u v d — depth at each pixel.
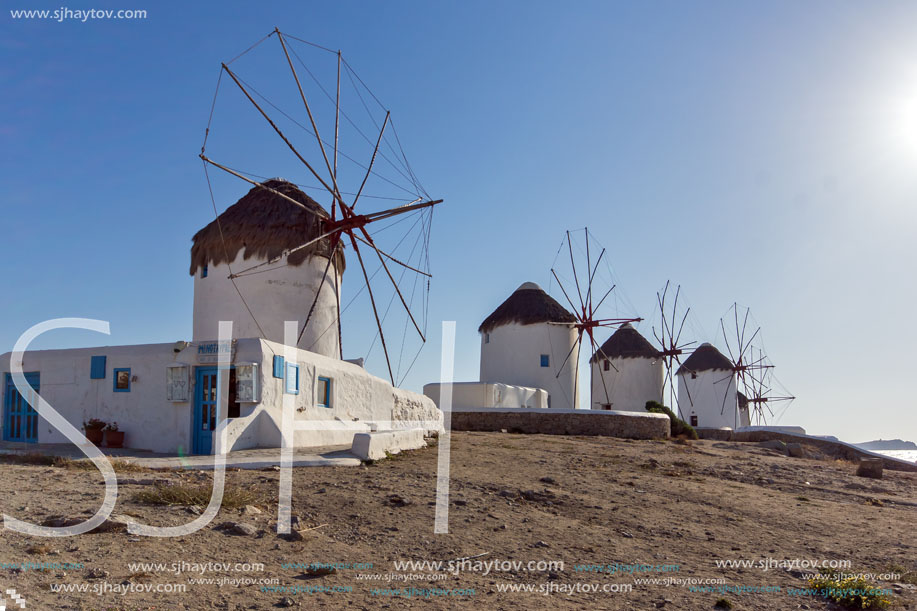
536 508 9.77
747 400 63.78
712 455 20.22
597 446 19.94
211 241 22.00
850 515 11.27
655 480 13.34
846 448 32.47
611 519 9.46
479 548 7.53
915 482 18.34
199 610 5.24
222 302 21.62
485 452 16.02
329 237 22.36
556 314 38.62
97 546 6.41
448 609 5.73
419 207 22.25
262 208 22.12
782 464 19.03
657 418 29.47
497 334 39.00
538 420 27.41
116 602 5.19
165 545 6.65
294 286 21.53
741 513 10.62
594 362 49.41
